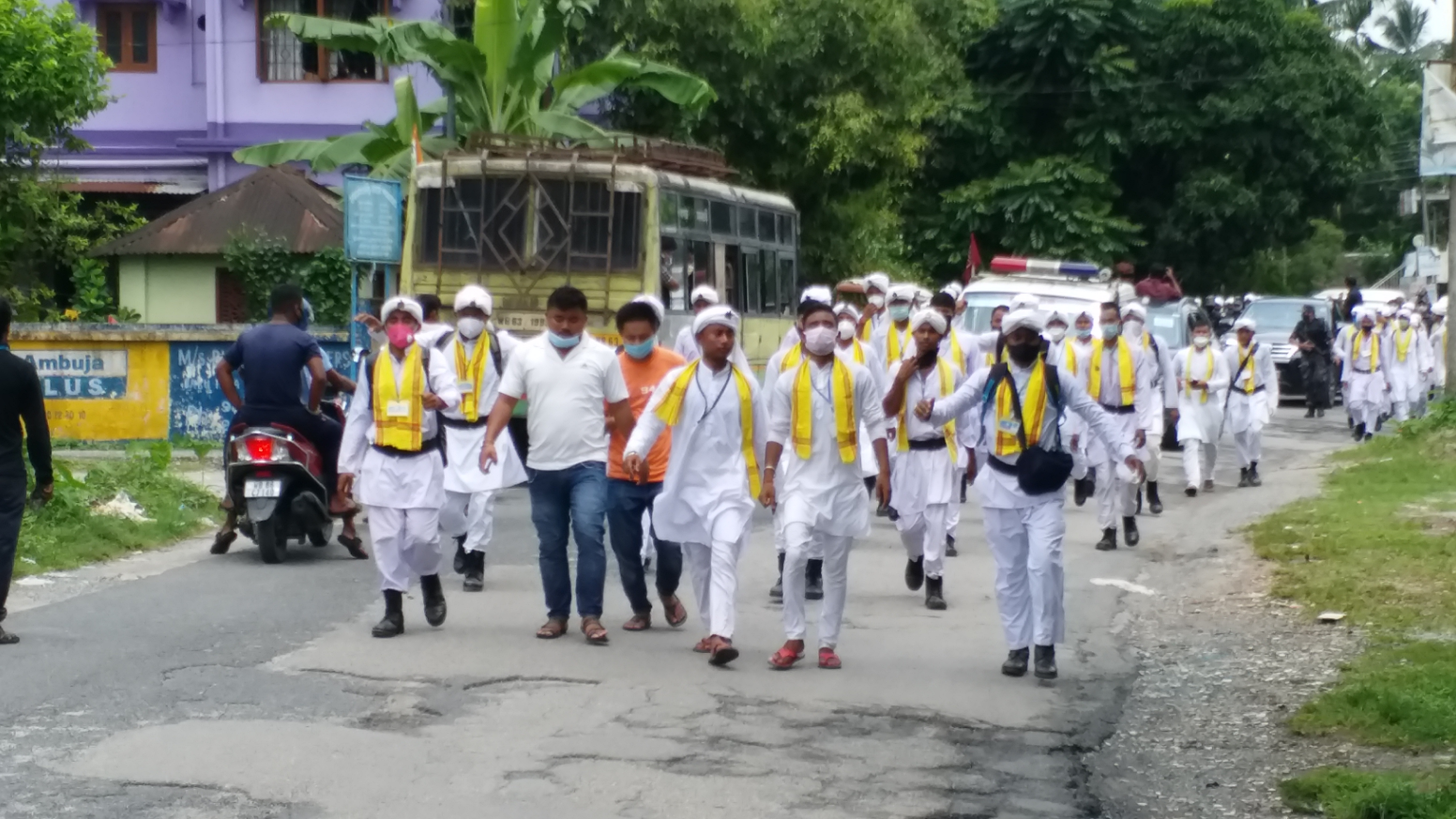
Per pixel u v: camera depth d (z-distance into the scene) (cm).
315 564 1216
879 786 673
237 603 1041
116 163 3459
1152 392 1578
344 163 2628
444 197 1811
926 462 1085
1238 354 1909
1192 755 747
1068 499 1792
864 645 965
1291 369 3581
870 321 1505
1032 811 648
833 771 691
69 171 3372
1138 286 2612
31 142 2391
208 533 1385
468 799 631
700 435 895
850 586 1181
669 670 869
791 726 763
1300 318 3722
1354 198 5244
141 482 1476
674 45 3166
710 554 927
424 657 885
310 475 1206
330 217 2992
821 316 879
